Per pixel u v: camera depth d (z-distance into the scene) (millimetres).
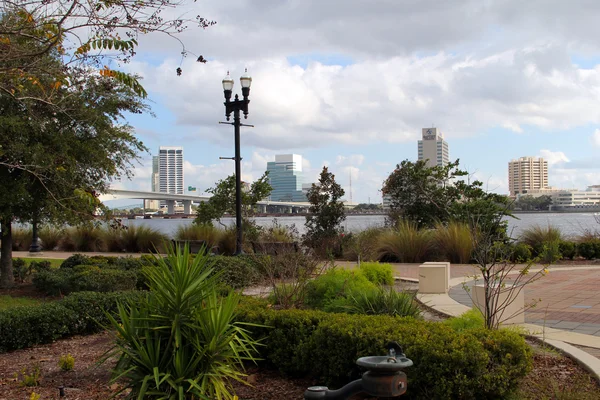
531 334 7152
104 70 7176
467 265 17203
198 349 4336
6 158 10711
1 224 12508
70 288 11156
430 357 4680
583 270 15242
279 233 21609
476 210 19156
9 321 7285
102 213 13234
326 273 9633
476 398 4719
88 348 7312
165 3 6383
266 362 6176
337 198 20922
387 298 7699
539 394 4922
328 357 5383
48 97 8656
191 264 4676
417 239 18641
